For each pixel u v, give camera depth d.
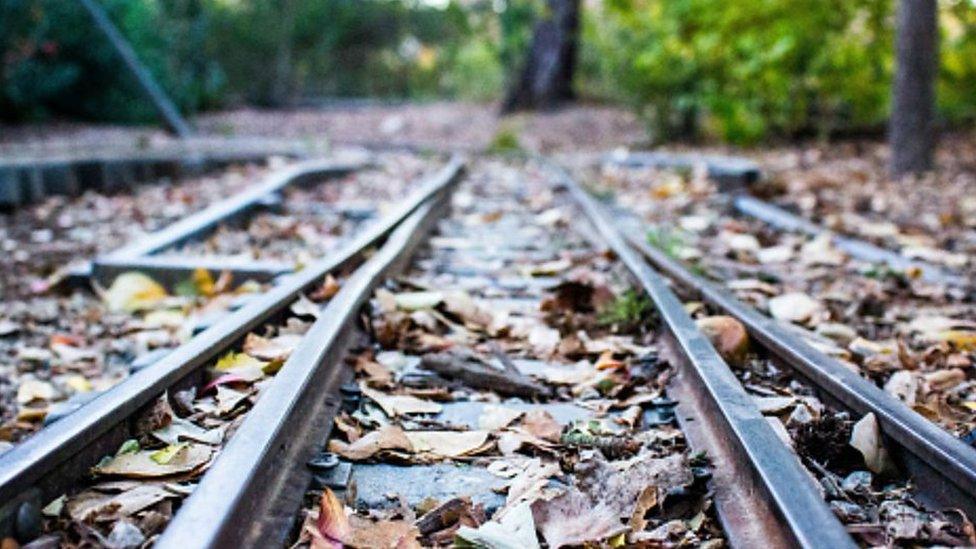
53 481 0.86
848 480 0.94
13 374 1.49
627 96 6.07
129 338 1.65
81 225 2.67
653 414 1.14
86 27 6.08
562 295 1.60
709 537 0.85
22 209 2.80
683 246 2.12
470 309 1.53
